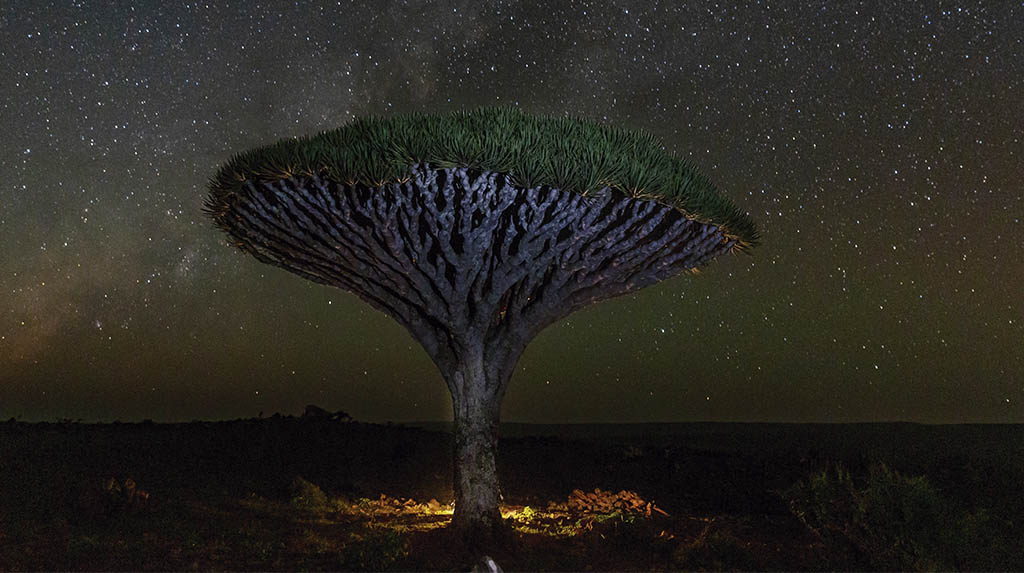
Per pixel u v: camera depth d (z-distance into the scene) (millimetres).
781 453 17062
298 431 16344
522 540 8461
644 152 8102
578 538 8711
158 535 7973
